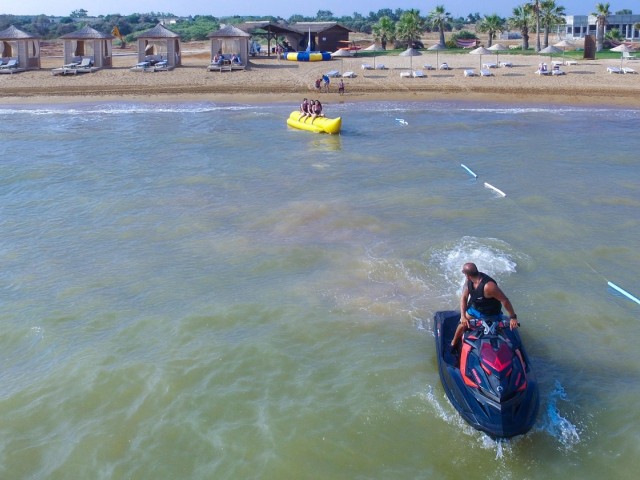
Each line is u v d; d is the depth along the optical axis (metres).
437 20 72.19
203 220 17.09
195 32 100.81
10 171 22.42
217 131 30.44
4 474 8.08
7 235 16.31
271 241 15.55
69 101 40.00
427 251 14.80
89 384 9.84
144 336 11.26
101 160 24.14
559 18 65.94
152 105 38.88
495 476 7.94
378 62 54.06
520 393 8.17
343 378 9.98
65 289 13.13
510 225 16.56
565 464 8.11
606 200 18.66
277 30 60.00
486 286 8.73
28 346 11.06
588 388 9.67
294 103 39.62
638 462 8.14
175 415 9.13
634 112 35.66
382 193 19.39
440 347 9.66
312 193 19.45
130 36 97.19
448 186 20.12
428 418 9.00
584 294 12.76
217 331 11.40
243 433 8.75
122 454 8.40
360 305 12.29
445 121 33.12
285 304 12.34
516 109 36.97
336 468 8.12
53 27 113.44
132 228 16.64
